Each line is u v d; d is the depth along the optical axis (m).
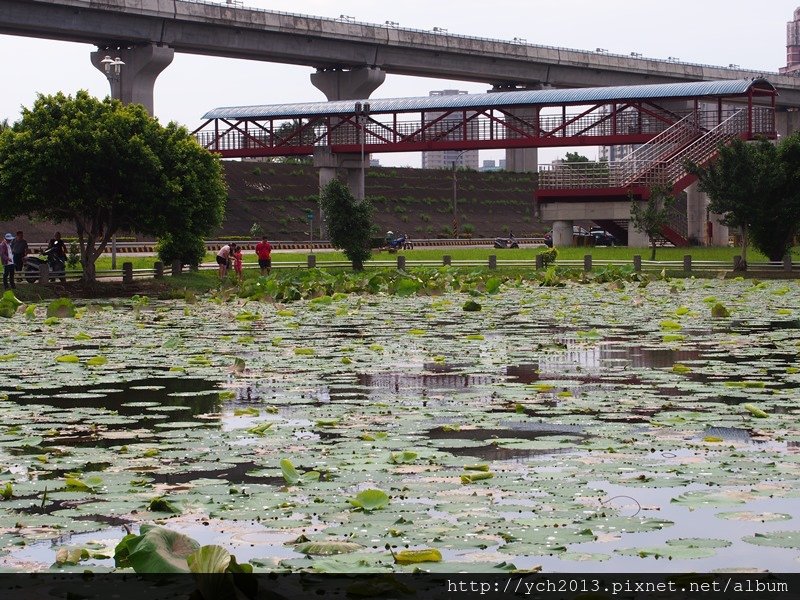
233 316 21.09
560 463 7.35
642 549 5.39
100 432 8.77
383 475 7.02
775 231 35.06
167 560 4.92
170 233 30.61
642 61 86.12
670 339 15.35
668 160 46.62
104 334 17.52
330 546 5.42
